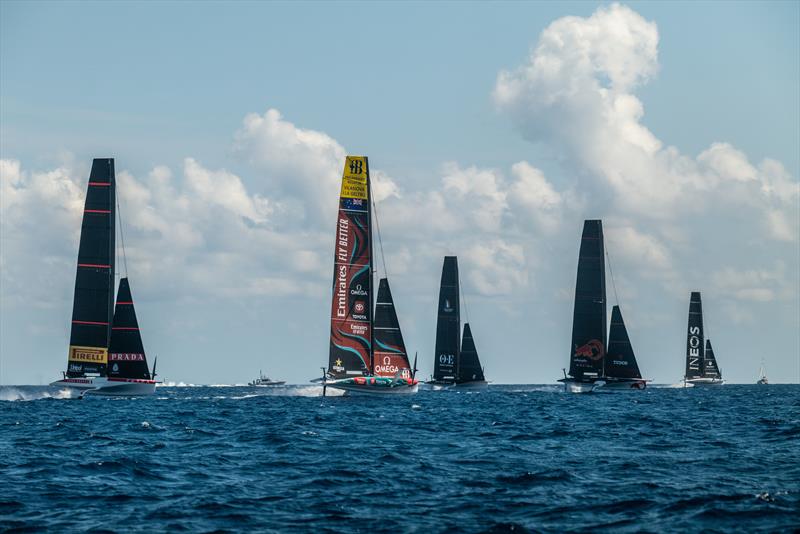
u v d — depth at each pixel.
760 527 85.50
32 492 105.94
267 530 86.12
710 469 121.56
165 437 171.25
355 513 93.31
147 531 86.00
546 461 131.50
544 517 91.19
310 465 128.12
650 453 141.12
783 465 124.81
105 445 156.00
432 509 95.25
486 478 114.75
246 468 125.75
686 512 92.12
